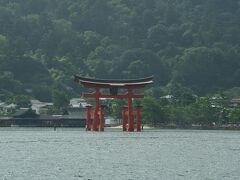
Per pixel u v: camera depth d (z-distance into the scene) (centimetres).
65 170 18025
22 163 19750
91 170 18062
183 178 16688
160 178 16650
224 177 16938
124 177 16750
